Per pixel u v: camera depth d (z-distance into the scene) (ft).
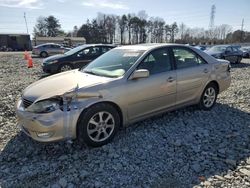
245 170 11.23
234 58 60.34
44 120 11.75
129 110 14.05
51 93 12.28
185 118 17.26
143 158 12.25
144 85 14.37
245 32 249.75
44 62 37.42
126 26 295.28
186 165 11.66
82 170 11.25
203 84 17.84
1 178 10.80
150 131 15.17
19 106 13.14
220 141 14.08
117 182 10.48
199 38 260.21
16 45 153.28
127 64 14.75
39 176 10.91
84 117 12.47
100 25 295.89
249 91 25.29
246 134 15.02
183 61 16.92
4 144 13.74
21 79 35.19
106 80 13.48
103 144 13.35
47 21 299.58
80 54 37.11
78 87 12.59
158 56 15.69
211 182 10.45
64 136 12.17
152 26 291.79
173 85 15.81
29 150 13.01
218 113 18.48
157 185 10.28
